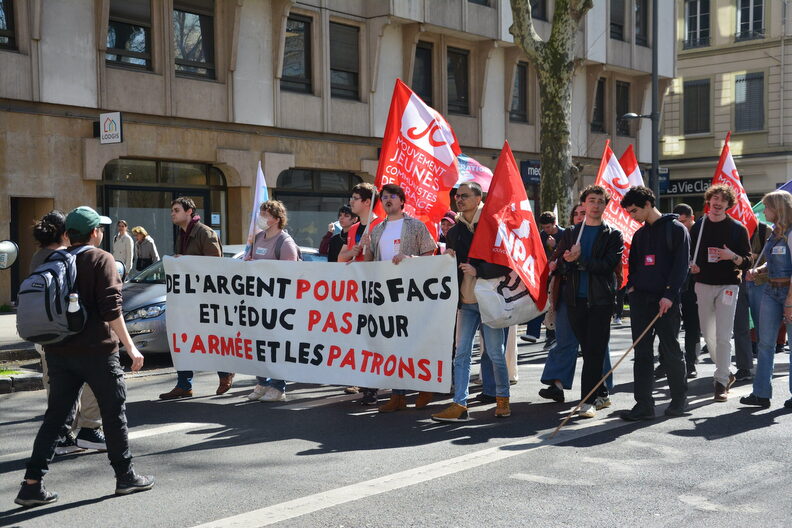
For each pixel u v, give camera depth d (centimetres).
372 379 769
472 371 1006
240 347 830
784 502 490
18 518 479
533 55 1784
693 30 3906
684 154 3944
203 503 498
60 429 507
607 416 727
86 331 503
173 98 1917
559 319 777
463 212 744
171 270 853
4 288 1747
